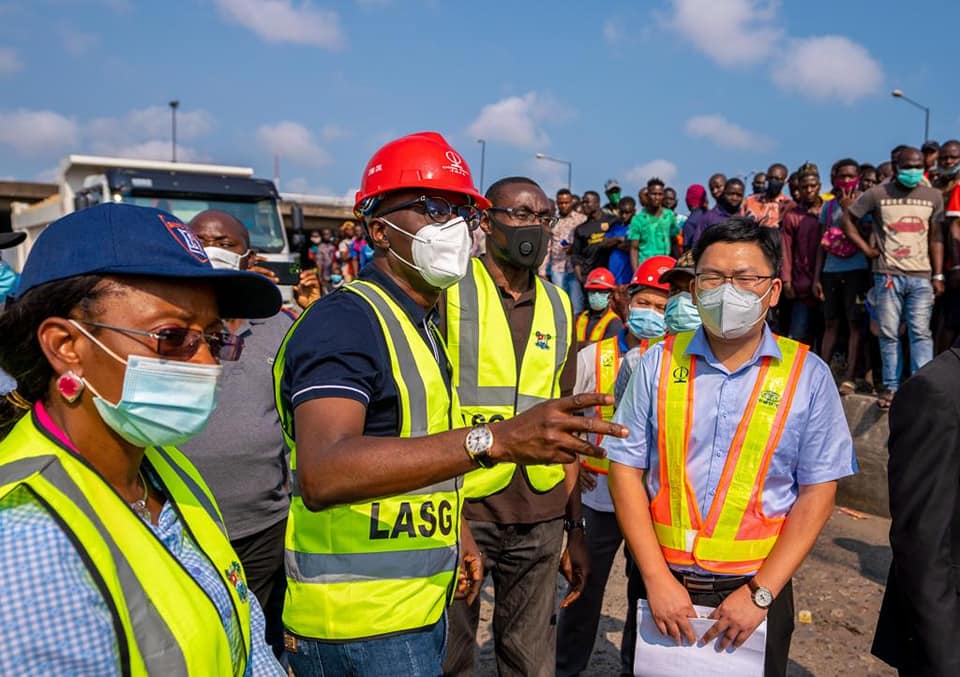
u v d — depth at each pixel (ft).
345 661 6.13
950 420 6.46
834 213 21.75
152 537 3.89
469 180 7.05
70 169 40.50
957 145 20.57
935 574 6.47
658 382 7.95
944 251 19.25
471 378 9.43
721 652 7.39
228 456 9.42
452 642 9.07
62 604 3.23
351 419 5.44
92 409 4.02
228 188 37.37
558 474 9.62
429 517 6.33
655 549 7.82
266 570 9.96
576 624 11.67
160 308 3.97
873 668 12.49
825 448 7.54
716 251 7.56
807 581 15.75
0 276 11.55
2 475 3.50
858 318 21.61
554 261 34.91
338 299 6.14
